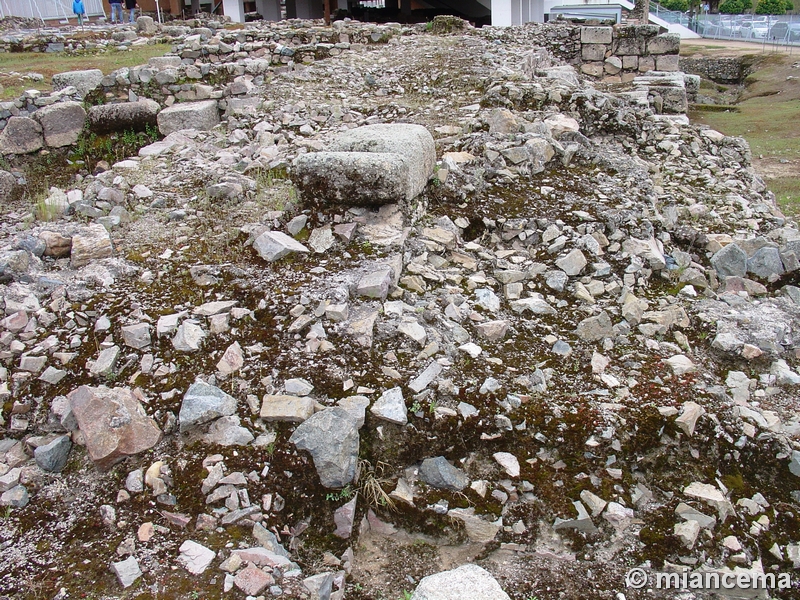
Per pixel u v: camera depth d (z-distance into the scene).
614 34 11.52
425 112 6.89
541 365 3.37
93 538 2.64
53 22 21.75
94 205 5.07
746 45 27.05
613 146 6.32
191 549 2.54
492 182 4.93
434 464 2.91
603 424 3.02
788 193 7.74
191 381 3.20
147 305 3.65
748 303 4.14
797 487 2.97
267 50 9.51
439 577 2.29
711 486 2.92
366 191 4.08
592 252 4.18
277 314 3.49
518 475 2.90
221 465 2.84
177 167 5.75
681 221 5.07
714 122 12.55
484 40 10.69
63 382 3.27
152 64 8.34
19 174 6.43
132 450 2.92
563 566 2.70
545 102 6.60
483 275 4.07
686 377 3.35
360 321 3.38
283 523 2.75
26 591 2.42
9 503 2.81
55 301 3.67
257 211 4.66
